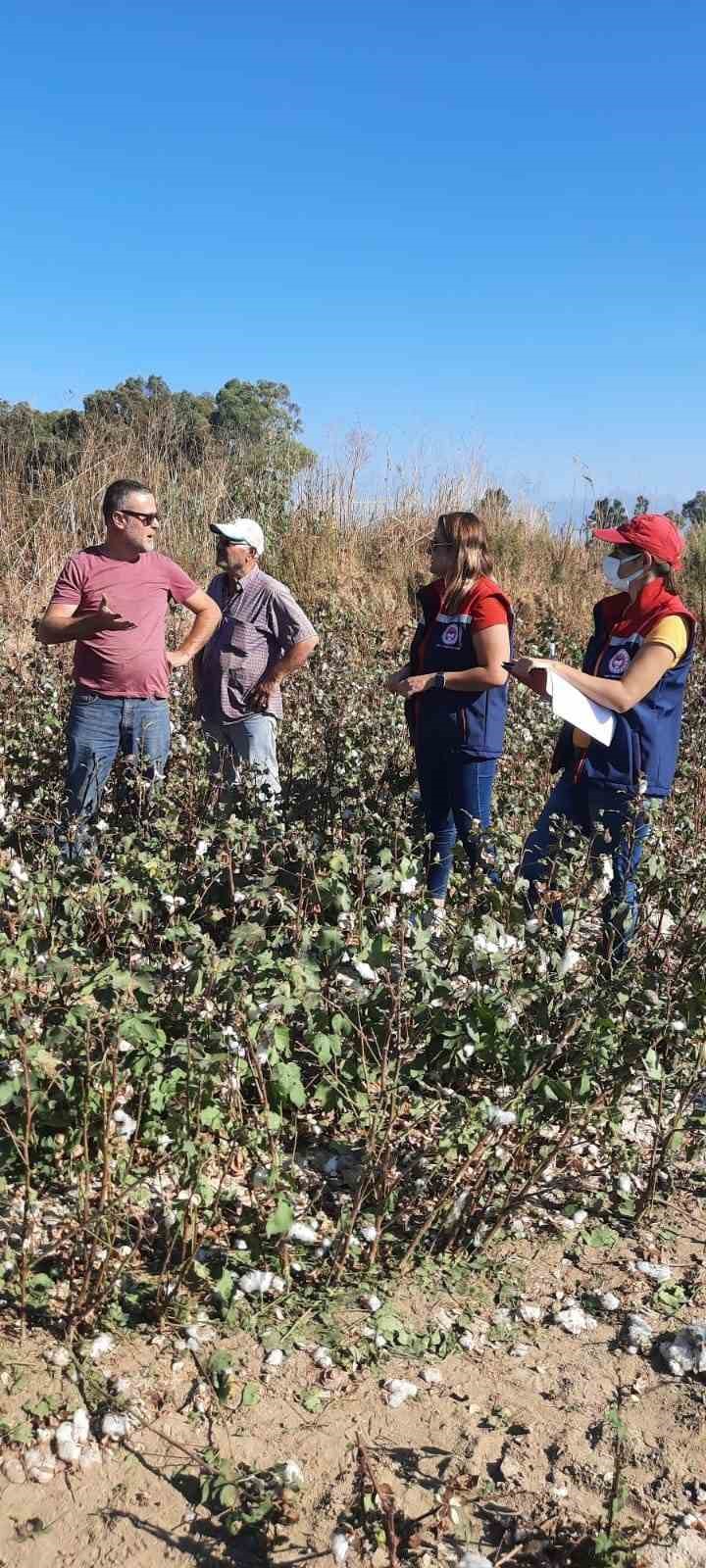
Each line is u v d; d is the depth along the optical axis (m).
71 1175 3.20
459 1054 3.34
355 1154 3.58
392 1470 2.53
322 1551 2.32
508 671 4.28
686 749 6.98
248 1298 2.99
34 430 12.48
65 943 3.52
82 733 5.21
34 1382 2.66
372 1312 3.00
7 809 5.04
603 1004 3.47
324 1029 3.45
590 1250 3.32
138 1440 2.55
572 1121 3.45
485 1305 3.07
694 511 16.31
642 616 4.18
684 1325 3.02
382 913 3.69
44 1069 3.02
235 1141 3.18
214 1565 2.29
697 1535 2.41
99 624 4.99
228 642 5.64
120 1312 2.89
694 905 4.04
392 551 13.70
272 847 4.36
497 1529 2.41
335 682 7.73
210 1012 3.11
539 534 14.83
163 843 4.45
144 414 13.12
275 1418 2.65
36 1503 2.39
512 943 3.57
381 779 5.91
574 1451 2.61
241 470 13.64
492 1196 3.33
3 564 10.96
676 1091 3.82
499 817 4.81
